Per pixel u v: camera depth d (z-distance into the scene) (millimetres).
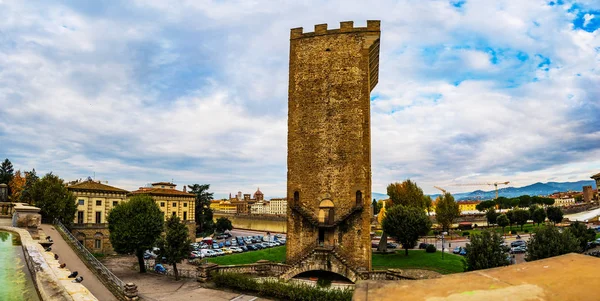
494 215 115438
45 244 31109
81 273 34969
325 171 50188
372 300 4008
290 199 51125
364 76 50844
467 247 45094
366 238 47125
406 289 4293
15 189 95750
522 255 69812
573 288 3846
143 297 39062
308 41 53625
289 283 40500
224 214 179875
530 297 3703
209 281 47656
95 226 81562
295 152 51969
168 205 100438
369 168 49031
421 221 70500
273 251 81812
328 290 37812
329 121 51094
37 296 12555
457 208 104125
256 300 39562
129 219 59094
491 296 3811
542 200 163500
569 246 40719
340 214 48750
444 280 4520
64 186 74938
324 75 52281
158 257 53969
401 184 95625
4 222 44750
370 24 51625
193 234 105438
